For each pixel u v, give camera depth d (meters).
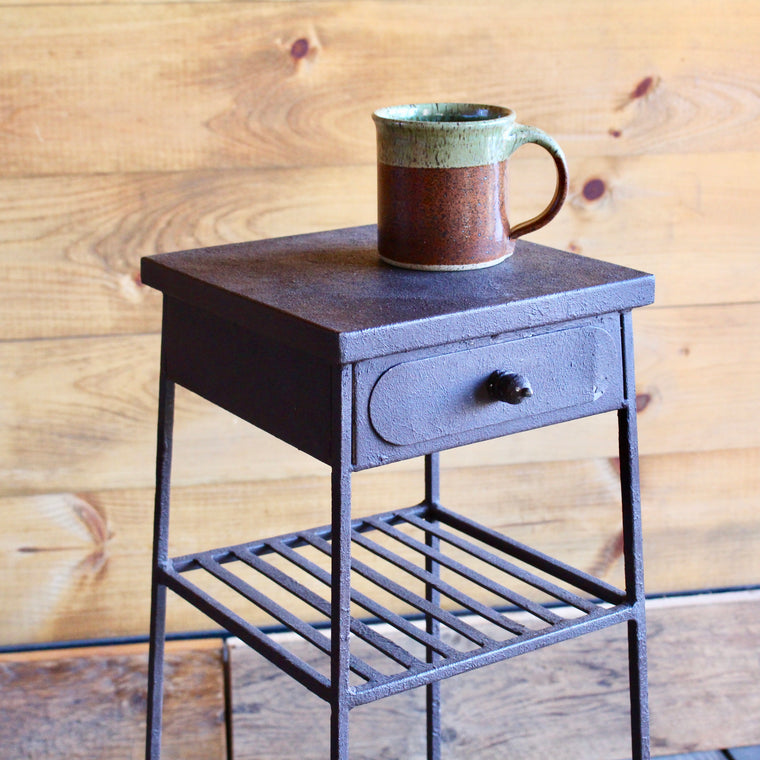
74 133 1.51
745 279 1.72
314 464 1.66
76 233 1.54
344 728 1.07
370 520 1.45
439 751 1.66
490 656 1.14
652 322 1.71
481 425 1.09
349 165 1.59
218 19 1.51
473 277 1.14
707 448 1.77
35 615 1.65
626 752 1.79
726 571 1.82
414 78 1.57
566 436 1.72
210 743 1.68
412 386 1.04
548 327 1.11
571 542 1.76
